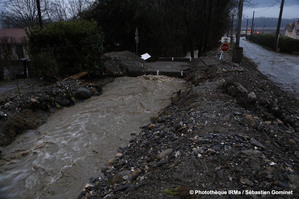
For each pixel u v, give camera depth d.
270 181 3.17
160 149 4.73
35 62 11.10
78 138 6.15
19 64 11.95
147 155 4.74
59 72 10.86
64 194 4.16
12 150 5.72
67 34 11.20
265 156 3.75
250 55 26.72
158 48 22.31
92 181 4.41
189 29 19.97
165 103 8.80
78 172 4.75
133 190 3.49
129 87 10.84
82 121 7.20
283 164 3.56
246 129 4.84
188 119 5.63
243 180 3.21
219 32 25.17
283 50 31.66
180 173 3.48
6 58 10.97
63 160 5.19
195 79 11.20
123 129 6.62
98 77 12.38
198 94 7.63
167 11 19.33
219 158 3.67
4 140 6.03
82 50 11.32
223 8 21.19
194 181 3.28
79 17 22.83
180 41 22.50
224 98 6.85
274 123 6.14
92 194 3.92
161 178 3.54
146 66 14.63
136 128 6.68
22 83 10.81
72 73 11.52
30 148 5.77
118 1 20.72
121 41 22.17
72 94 9.06
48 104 8.13
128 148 5.52
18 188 4.39
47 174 4.74
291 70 16.17
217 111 5.72
